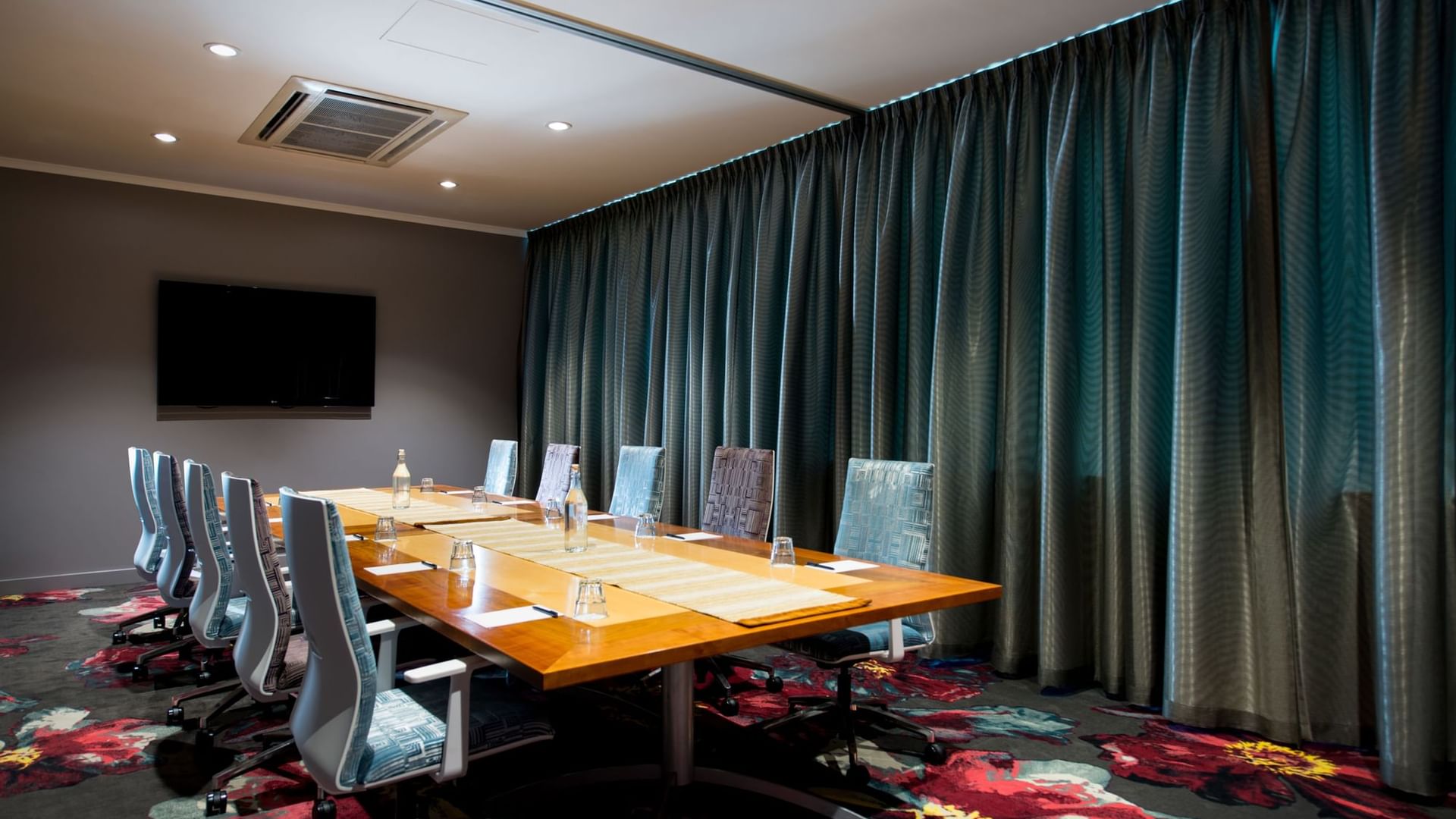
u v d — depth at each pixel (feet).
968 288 13.58
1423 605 8.75
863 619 6.78
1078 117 12.32
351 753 5.67
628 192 20.56
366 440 22.36
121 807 8.45
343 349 21.84
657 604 6.97
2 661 13.38
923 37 12.07
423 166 18.25
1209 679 10.52
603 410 22.17
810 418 16.15
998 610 13.04
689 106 14.60
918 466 10.08
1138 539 11.42
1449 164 9.16
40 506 18.53
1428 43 9.07
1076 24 11.77
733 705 11.00
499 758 9.59
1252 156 10.57
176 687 12.14
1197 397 10.63
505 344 24.57
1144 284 11.49
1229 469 10.61
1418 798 8.58
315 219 21.57
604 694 10.85
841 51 12.50
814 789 8.70
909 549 9.84
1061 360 12.26
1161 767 9.29
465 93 13.96
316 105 14.49
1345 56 9.98
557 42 12.02
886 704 11.24
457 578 8.02
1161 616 11.48
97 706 11.35
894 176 14.61
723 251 18.39
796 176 16.69
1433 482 8.84
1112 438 11.92
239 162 18.04
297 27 11.58
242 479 7.54
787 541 8.71
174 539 11.71
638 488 14.19
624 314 21.24
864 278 15.05
